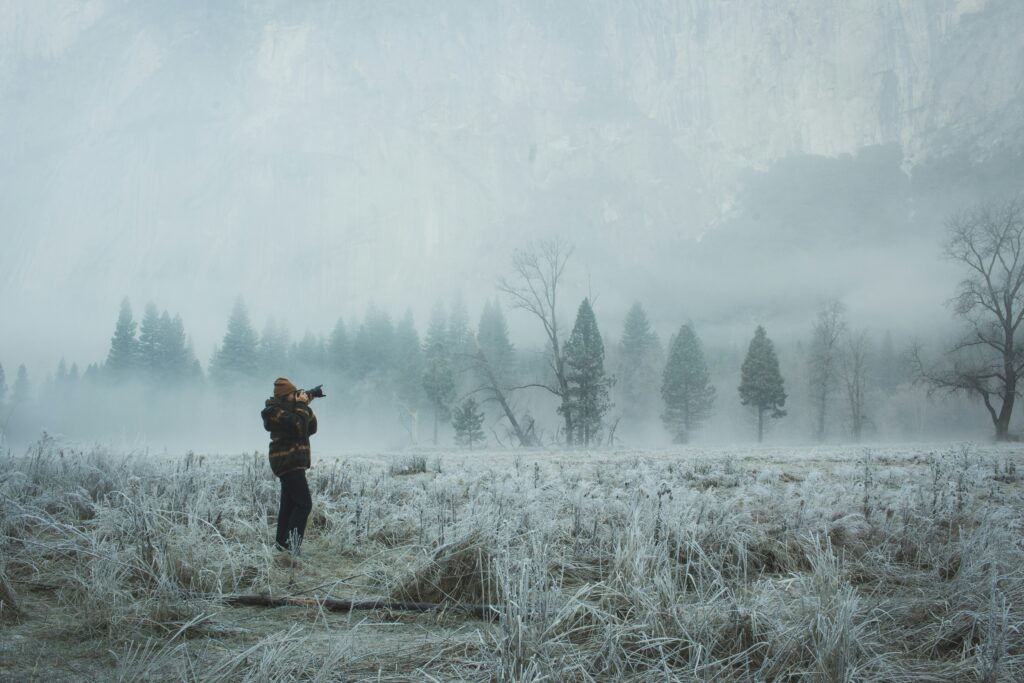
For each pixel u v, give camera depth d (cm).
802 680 399
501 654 394
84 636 453
